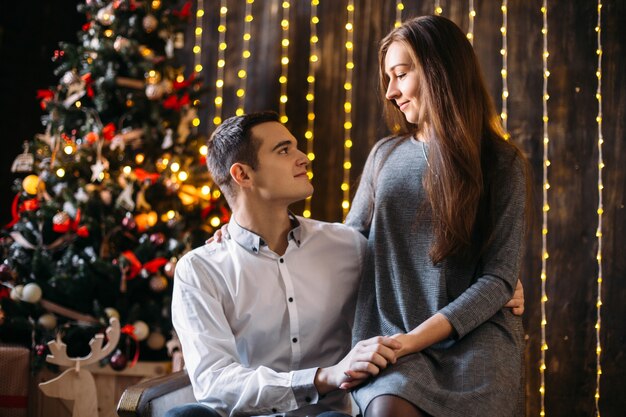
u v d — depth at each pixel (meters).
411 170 2.04
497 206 1.94
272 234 2.11
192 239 3.08
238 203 2.13
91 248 3.00
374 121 3.58
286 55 3.71
